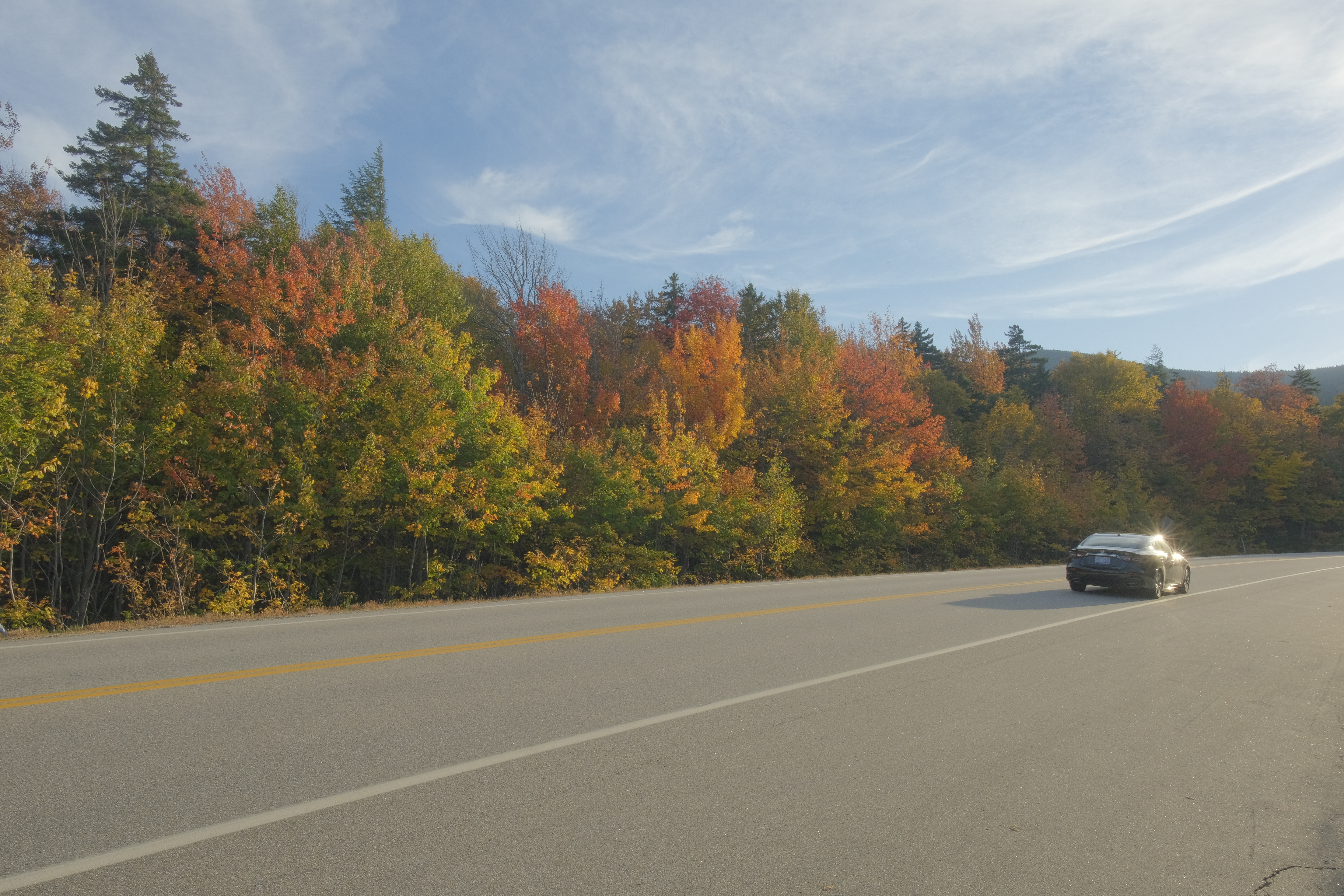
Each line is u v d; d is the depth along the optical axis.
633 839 3.79
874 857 3.72
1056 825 4.24
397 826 3.82
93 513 16.89
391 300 24.19
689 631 10.20
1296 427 69.00
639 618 11.49
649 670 7.64
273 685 6.53
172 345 21.38
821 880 3.46
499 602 14.17
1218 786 5.00
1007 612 13.20
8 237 23.72
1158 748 5.73
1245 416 68.38
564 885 3.29
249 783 4.31
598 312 38.41
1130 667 8.70
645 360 35.50
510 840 3.72
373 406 20.77
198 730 5.23
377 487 19.30
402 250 28.58
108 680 6.59
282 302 21.44
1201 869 3.78
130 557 17.84
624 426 29.30
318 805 4.04
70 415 15.88
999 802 4.53
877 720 6.11
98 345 16.56
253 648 8.24
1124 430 61.47
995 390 66.50
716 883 3.38
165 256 24.84
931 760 5.22
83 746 4.83
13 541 15.12
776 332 51.75
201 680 6.63
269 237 25.86
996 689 7.36
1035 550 43.84
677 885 3.34
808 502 33.00
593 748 5.17
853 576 23.52
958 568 37.59
